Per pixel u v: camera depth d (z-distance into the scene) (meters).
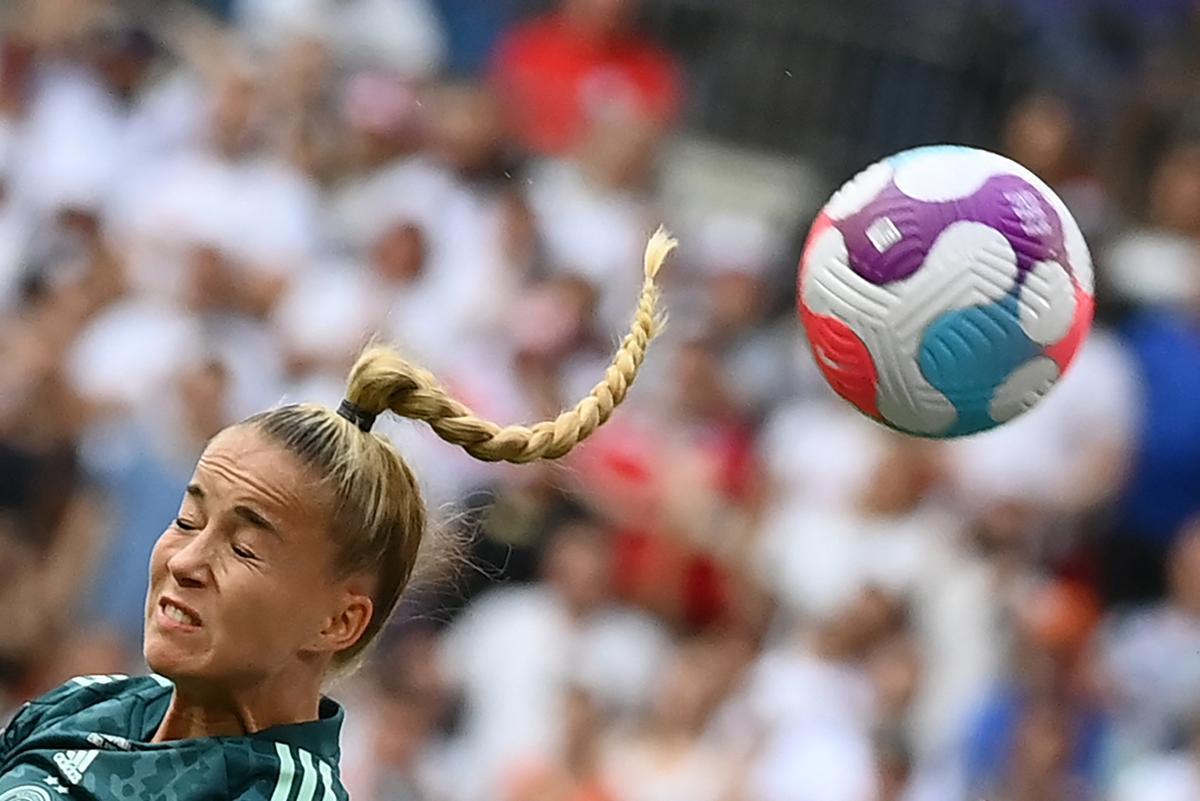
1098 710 24.19
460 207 29.00
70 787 10.16
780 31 34.69
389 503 10.48
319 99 30.52
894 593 24.19
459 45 33.66
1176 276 29.03
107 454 25.59
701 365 27.31
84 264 27.92
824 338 11.69
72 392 25.83
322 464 10.32
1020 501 25.86
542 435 10.78
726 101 34.50
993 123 34.34
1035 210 11.51
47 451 25.20
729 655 24.30
